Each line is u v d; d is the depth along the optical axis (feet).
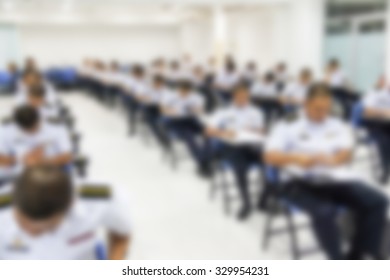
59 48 53.11
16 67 40.98
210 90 27.43
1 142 8.09
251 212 10.96
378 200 7.44
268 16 35.14
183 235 9.77
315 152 8.59
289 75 30.32
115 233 4.87
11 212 4.00
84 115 29.22
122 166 15.94
